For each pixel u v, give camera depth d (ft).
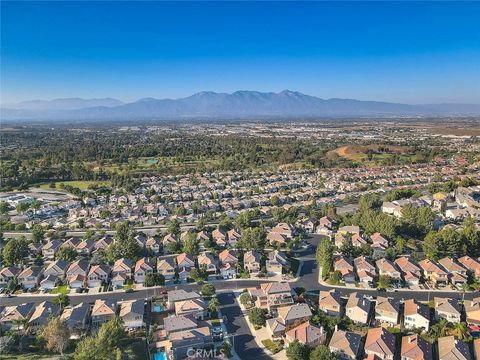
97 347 266.36
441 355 272.72
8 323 325.01
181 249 495.00
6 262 449.48
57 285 406.41
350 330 314.14
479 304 328.08
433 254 442.09
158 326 323.98
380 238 493.77
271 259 437.58
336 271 408.26
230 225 579.48
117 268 423.64
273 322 316.19
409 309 325.83
